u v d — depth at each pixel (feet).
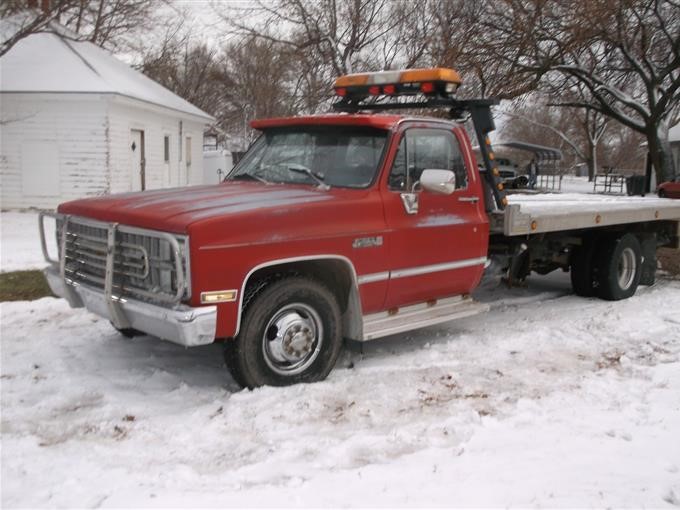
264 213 15.89
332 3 59.93
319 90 63.82
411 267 19.12
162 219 15.42
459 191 20.70
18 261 33.12
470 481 12.20
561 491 11.87
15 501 11.18
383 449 13.67
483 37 58.49
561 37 61.41
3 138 58.90
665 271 36.83
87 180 59.52
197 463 12.99
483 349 20.95
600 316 25.44
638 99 81.71
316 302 17.26
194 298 14.92
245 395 16.25
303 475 12.44
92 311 17.80
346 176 18.85
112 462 12.89
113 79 62.49
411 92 21.50
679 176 80.07
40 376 17.74
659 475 12.60
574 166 232.32
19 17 55.98
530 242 25.62
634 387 17.63
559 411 15.89
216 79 114.01
